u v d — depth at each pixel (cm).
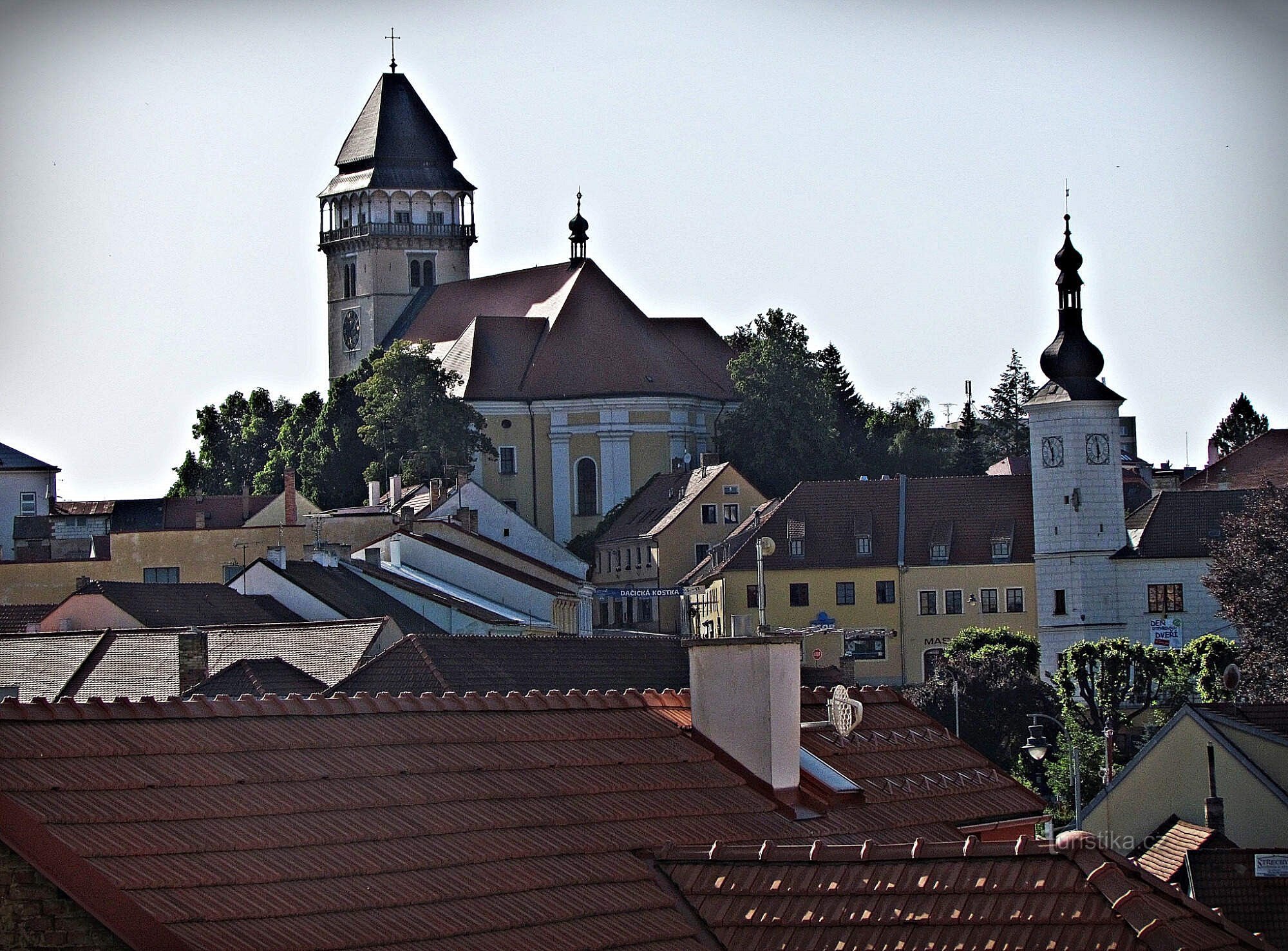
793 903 5969
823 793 7281
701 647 7181
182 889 5391
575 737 6906
